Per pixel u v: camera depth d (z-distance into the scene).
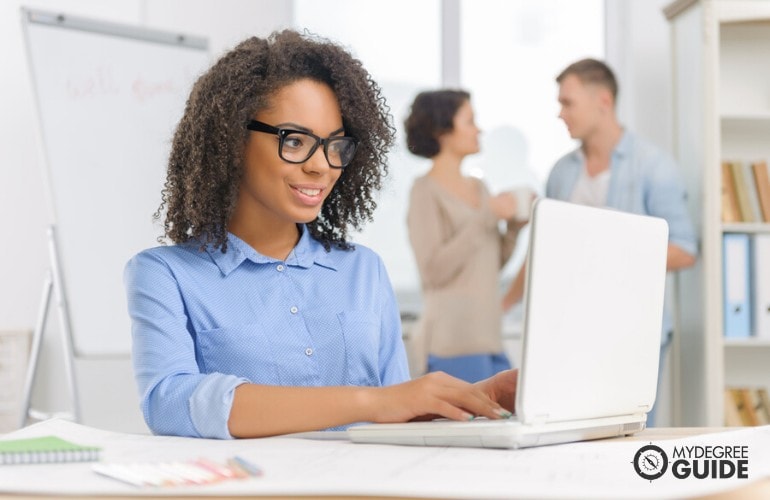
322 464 0.92
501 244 3.61
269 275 1.51
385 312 1.64
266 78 1.43
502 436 1.05
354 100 1.49
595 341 1.15
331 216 1.64
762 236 3.50
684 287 3.68
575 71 3.47
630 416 1.26
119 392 3.77
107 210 3.45
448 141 3.47
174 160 1.55
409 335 3.84
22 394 3.67
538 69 4.11
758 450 1.01
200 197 1.48
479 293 3.49
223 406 1.23
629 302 1.21
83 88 3.45
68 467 0.92
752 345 3.62
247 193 1.50
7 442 1.01
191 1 3.91
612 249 1.16
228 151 1.44
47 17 3.41
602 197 3.47
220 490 0.78
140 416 3.78
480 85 4.12
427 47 4.11
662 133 4.00
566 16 4.11
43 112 3.38
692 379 3.63
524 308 1.05
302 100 1.43
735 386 3.67
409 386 1.21
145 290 1.43
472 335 3.48
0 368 3.66
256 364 1.46
